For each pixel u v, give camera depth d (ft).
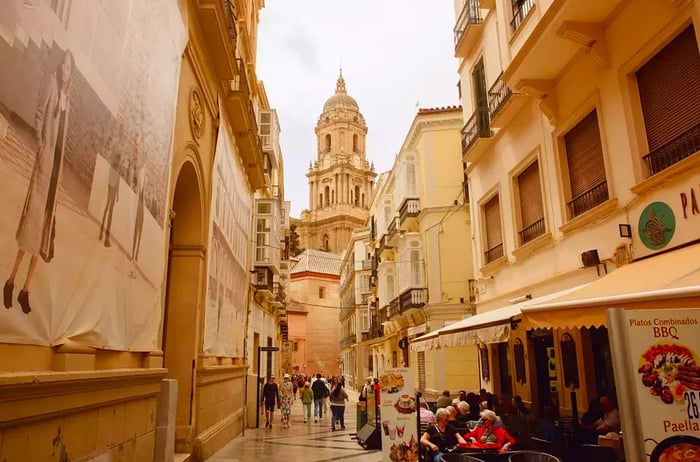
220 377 39.60
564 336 32.40
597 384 29.35
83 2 13.43
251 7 58.59
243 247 53.01
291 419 69.31
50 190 11.87
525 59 30.12
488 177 43.65
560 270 31.27
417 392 24.75
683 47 22.09
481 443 23.88
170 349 31.17
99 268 15.11
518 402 34.60
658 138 23.62
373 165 274.16
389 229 91.45
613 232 25.99
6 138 9.89
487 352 46.19
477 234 46.01
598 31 26.61
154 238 21.13
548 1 30.19
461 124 77.00
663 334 11.63
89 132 14.10
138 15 18.07
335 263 217.56
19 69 10.29
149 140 19.93
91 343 14.79
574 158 30.86
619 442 22.04
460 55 49.65
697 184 20.56
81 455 14.87
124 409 18.38
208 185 34.83
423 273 76.28
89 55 13.93
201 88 32.19
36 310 11.41
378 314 113.19
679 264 19.35
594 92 27.73
